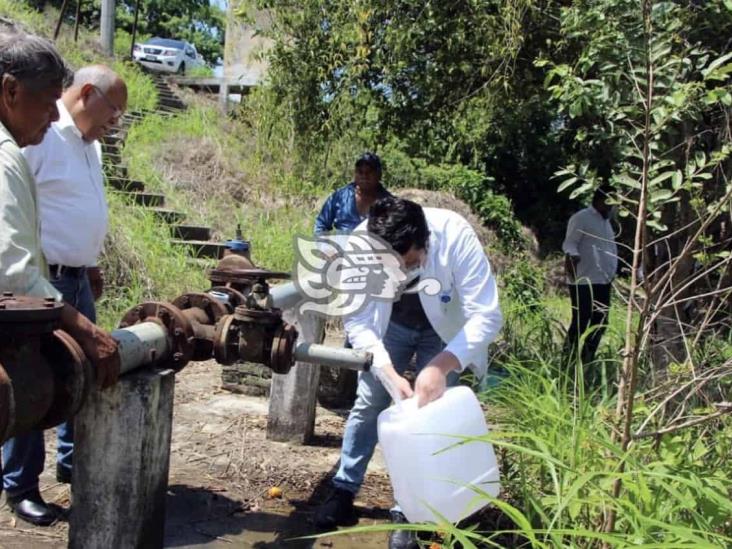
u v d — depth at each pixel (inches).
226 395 195.0
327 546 117.9
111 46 635.5
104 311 237.9
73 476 99.9
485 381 141.7
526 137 663.1
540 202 695.7
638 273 116.1
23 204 78.0
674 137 140.8
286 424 163.6
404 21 246.1
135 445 97.7
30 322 64.9
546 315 249.8
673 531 72.3
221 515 126.6
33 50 79.5
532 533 76.5
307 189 367.2
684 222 148.3
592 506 99.9
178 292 264.8
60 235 115.1
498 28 235.8
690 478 89.4
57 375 71.1
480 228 503.8
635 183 100.3
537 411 122.1
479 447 98.6
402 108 292.0
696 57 133.6
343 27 253.6
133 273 258.1
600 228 253.3
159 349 99.7
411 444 95.8
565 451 107.3
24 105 80.4
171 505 128.6
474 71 263.4
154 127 443.5
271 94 281.4
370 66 267.7
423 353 125.0
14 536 112.6
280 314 106.6
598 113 125.3
